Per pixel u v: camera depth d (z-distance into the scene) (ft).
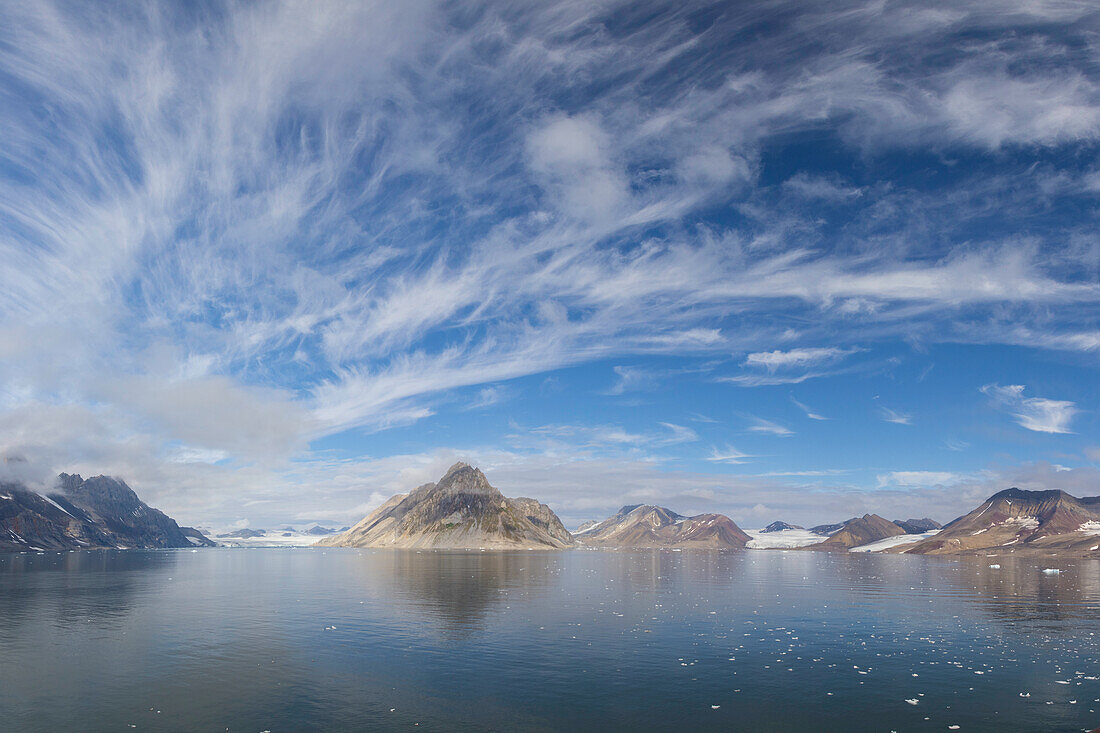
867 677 211.00
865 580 623.77
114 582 567.18
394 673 214.90
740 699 187.83
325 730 162.71
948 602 412.77
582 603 397.39
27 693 192.75
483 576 644.27
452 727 165.07
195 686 199.52
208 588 502.38
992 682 205.77
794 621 324.19
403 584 540.11
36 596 441.27
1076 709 179.11
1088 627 309.63
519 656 239.50
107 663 228.22
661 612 355.36
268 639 271.08
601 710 178.40
